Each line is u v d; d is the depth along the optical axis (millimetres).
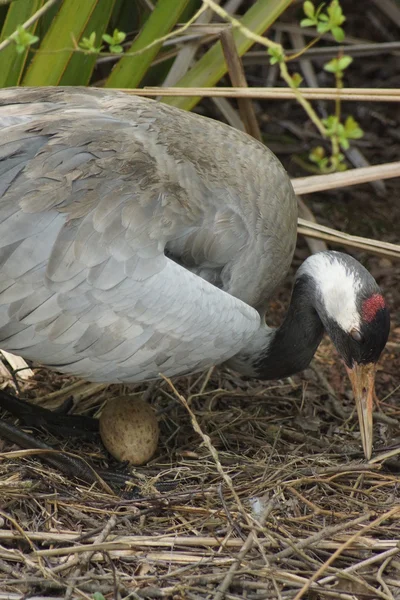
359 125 16438
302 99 7602
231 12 13312
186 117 9820
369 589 7730
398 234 14320
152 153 9062
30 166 8531
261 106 16594
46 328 8578
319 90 10719
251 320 9453
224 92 10789
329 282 10039
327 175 11227
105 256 8500
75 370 9039
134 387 11148
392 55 17219
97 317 8609
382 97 10609
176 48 12125
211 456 9672
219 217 9320
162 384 11156
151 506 8688
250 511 8625
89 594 7590
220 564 7895
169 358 9094
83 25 10672
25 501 8523
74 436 10047
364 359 9922
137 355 8930
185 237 9133
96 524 8375
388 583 7875
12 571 7684
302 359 10539
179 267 8883
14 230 8359
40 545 8125
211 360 9414
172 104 11773
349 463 9688
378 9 17531
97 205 8539
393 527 8531
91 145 8781
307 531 8445
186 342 9023
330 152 15539
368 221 14617
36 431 9984
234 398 11102
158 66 12773
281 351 10422
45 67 10914
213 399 10922
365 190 15422
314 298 10195
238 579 7789
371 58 17203
